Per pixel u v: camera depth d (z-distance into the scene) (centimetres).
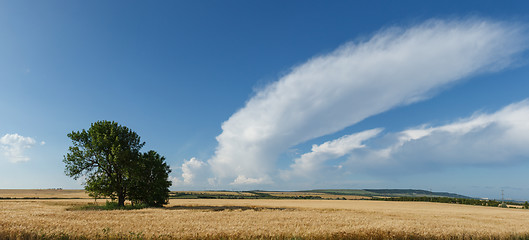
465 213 5606
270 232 1906
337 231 1986
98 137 4619
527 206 10188
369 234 1975
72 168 4509
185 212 3731
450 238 2067
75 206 5044
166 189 5638
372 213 4688
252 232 1908
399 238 1980
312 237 1853
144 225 2192
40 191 16650
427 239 2008
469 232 2192
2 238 1661
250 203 7994
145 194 5109
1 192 14612
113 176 4803
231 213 3656
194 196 14475
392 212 5162
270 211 4462
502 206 10538
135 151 5044
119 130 4919
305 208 5859
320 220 2888
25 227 1853
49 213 3117
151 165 5434
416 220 3284
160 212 3666
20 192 15100
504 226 2856
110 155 4603
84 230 1845
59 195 12975
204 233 1845
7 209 3972
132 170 4775
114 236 1728
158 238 1733
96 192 4647
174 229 1998
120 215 3078
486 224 3028
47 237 1686
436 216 4316
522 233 2284
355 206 7575
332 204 8394
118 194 4825
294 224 2428
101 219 2645
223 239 1764
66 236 1717
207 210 4325
